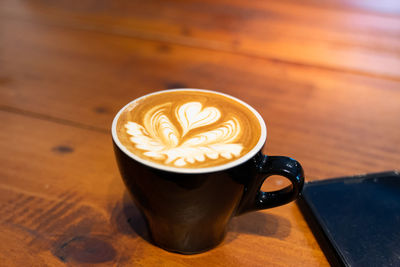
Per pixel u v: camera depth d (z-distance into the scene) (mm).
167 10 663
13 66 493
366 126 423
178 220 286
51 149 379
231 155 277
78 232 313
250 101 449
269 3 707
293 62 520
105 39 566
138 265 297
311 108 444
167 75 490
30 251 300
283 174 283
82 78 478
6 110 422
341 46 561
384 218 322
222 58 527
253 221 329
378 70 509
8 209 325
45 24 599
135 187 282
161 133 296
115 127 295
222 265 299
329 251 305
